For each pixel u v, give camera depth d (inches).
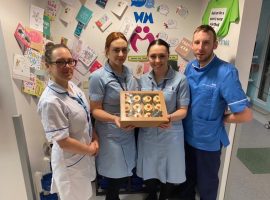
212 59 62.6
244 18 60.2
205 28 59.7
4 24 58.9
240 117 59.6
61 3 81.1
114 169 70.4
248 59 63.6
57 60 52.1
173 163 70.8
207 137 66.3
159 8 83.7
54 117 52.1
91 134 63.1
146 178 74.7
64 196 61.4
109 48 63.4
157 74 67.4
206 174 70.7
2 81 61.4
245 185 96.7
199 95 64.6
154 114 59.0
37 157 78.0
